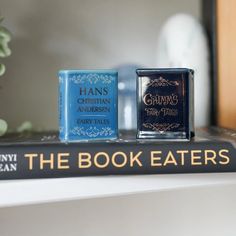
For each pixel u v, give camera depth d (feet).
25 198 0.93
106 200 1.55
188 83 1.03
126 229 1.57
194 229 1.61
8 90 1.45
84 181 0.96
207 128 1.34
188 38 1.40
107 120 1.03
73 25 1.49
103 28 1.51
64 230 1.53
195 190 1.61
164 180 0.98
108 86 1.02
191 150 0.99
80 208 1.53
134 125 1.36
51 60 1.48
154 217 1.59
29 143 0.97
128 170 0.97
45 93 1.48
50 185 0.95
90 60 1.51
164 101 1.03
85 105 1.01
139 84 1.03
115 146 0.97
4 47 1.13
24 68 1.46
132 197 1.57
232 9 1.35
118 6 1.52
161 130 1.03
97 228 1.55
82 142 0.98
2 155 0.95
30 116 1.47
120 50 1.53
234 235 1.64
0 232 1.48
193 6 1.58
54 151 0.96
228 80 1.39
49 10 1.48
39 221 1.51
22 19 1.45
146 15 1.54
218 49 1.45
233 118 1.35
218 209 1.62
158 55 1.45
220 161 0.99
